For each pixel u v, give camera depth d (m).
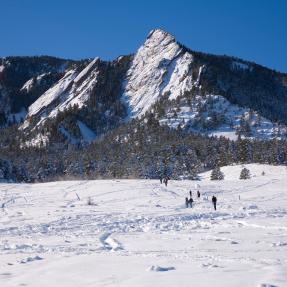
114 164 147.75
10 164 157.62
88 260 12.97
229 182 69.88
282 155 138.75
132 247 16.44
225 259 12.16
